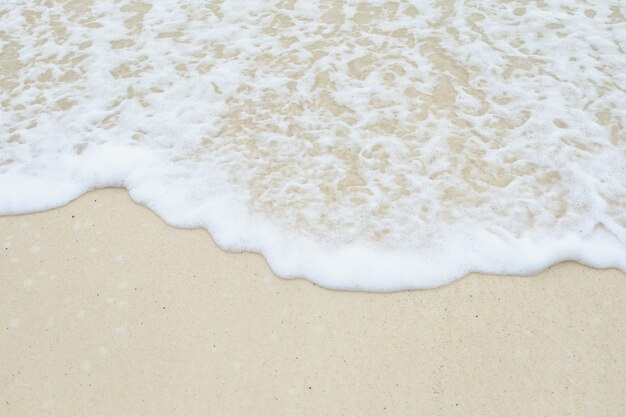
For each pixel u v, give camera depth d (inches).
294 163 103.1
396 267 88.4
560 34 124.7
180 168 103.2
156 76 119.6
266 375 77.9
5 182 102.3
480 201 96.3
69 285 88.4
